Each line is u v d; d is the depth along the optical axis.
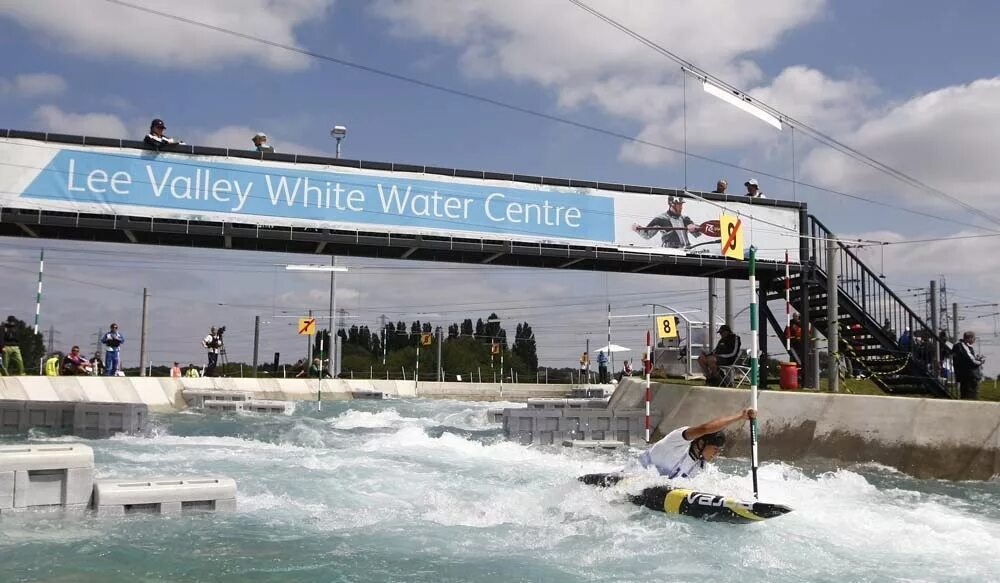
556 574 6.66
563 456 14.85
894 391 19.36
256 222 17.08
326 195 17.53
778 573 6.68
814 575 6.62
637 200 19.56
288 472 12.11
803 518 8.55
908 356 18.34
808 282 20.38
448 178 18.31
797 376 18.31
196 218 16.77
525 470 12.68
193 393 28.59
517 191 18.73
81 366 26.95
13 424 17.94
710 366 18.73
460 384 43.22
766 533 7.91
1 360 22.73
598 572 6.71
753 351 9.64
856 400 14.35
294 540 7.69
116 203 16.33
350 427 21.36
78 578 6.23
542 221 18.84
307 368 42.22
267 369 47.66
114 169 16.38
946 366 19.70
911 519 8.60
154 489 8.61
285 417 24.94
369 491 10.52
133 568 6.57
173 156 16.73
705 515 8.34
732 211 20.17
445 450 15.55
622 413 17.19
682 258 19.75
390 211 17.88
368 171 17.83
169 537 7.62
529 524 8.46
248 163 17.16
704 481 9.60
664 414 17.67
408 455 14.63
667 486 9.03
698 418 16.78
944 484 11.98
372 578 6.49
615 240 19.30
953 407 13.14
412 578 6.51
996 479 12.24
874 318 19.52
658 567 6.86
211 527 8.13
